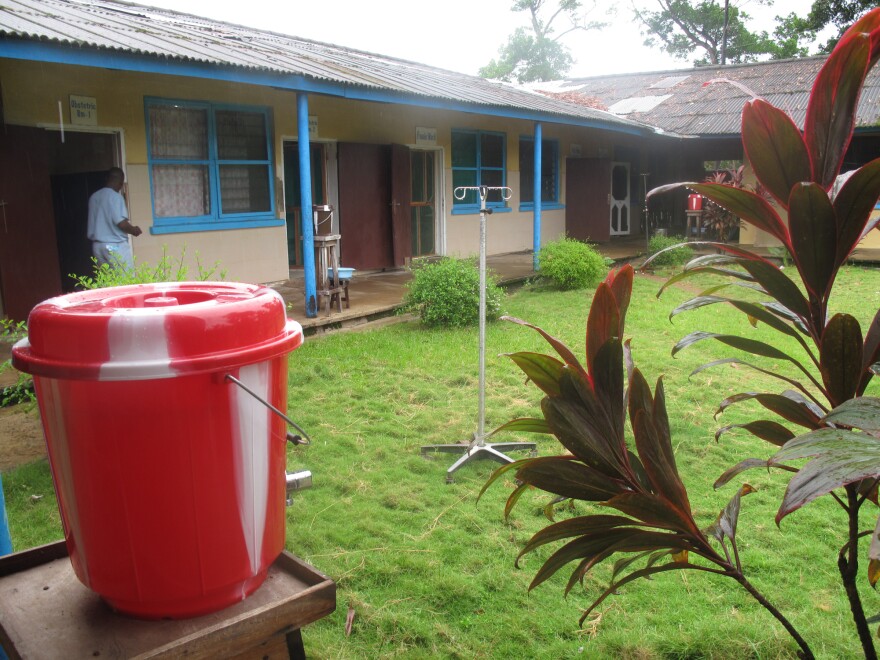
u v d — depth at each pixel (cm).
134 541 154
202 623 162
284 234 1027
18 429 502
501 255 1490
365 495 417
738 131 1617
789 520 398
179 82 865
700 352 761
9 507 389
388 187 1190
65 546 195
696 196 1773
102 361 145
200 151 905
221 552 160
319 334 786
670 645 288
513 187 1514
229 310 154
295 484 269
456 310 828
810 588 334
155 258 855
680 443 502
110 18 780
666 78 2145
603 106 1828
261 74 704
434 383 633
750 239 1661
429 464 462
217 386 152
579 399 162
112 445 149
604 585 334
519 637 295
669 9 3438
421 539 368
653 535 166
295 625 166
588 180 1683
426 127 1269
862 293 1125
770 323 175
